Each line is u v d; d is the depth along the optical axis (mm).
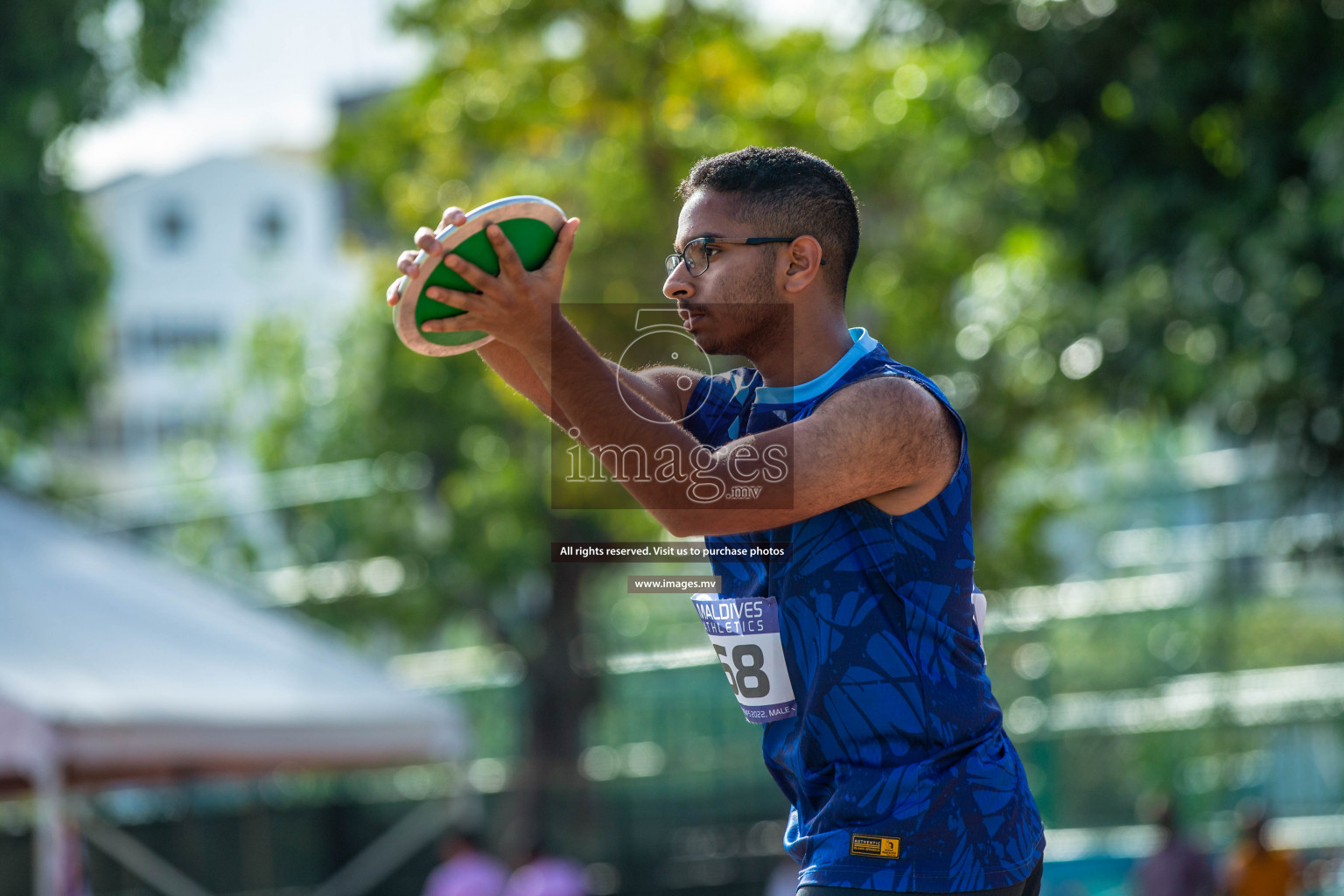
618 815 54875
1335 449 32156
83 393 47344
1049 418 43719
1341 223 26031
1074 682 55188
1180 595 54250
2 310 44406
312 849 47938
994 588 49594
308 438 61312
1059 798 52062
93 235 47406
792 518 6133
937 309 44875
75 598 25016
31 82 43344
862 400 6230
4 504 28875
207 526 62469
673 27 43625
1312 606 51531
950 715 6473
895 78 43469
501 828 52500
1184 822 49969
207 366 69000
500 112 45500
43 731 20297
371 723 25859
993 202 36375
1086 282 34875
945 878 6316
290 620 58812
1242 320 29656
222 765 24172
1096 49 31578
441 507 57781
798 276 6461
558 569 56281
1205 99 30078
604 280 42250
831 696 6469
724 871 54031
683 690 58906
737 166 6555
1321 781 49281
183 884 43219
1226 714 50781
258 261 96750
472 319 5980
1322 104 27609
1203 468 54094
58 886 20297
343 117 50406
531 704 60406
